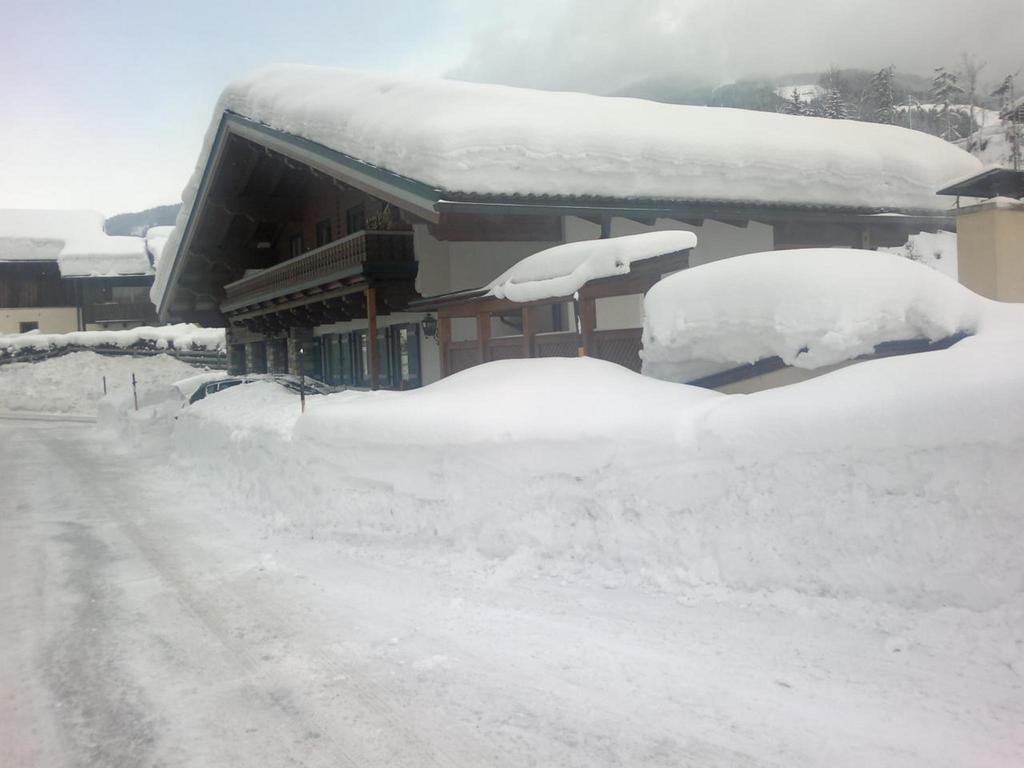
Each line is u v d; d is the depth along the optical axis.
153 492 12.22
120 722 4.06
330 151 14.77
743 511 5.07
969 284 10.45
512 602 5.43
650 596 5.21
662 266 8.73
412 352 17.09
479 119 13.09
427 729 3.79
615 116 15.52
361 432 7.56
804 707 3.68
